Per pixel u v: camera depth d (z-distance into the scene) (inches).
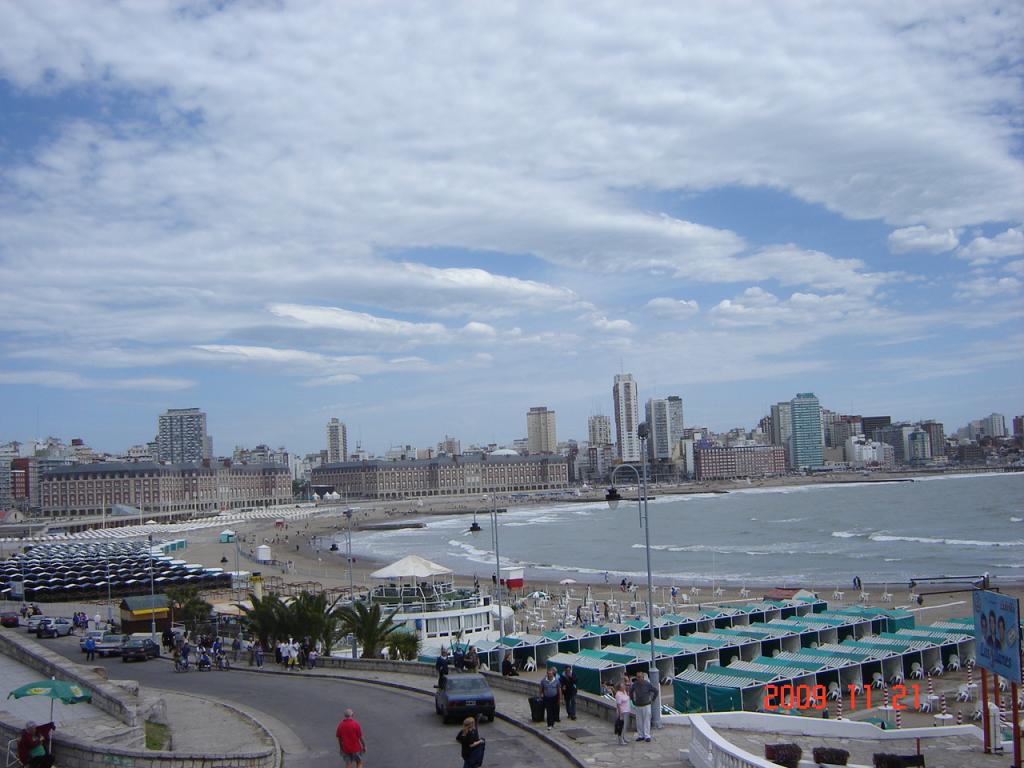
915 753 976.3
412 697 1390.3
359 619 1941.4
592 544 7347.4
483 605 2507.4
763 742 1024.9
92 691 1120.2
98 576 4101.9
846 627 2330.2
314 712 1294.3
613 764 922.1
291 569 5526.6
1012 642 919.7
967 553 5689.0
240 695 1470.2
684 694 1683.1
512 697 1301.7
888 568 5012.3
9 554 6574.8
